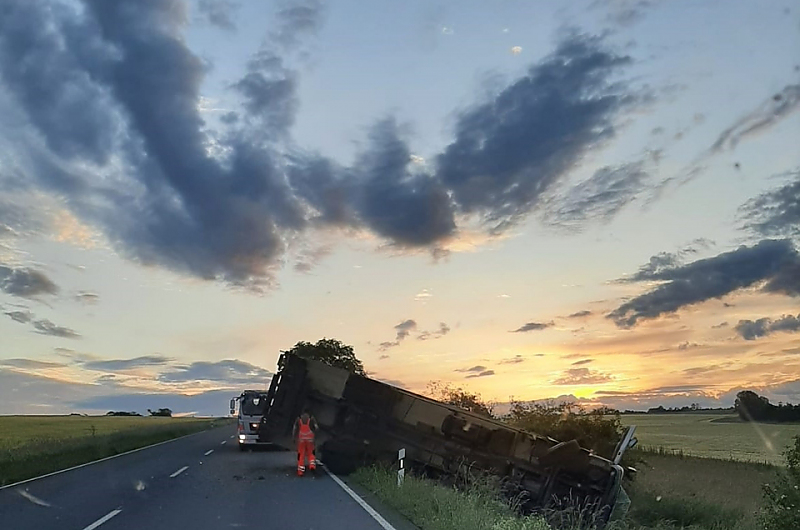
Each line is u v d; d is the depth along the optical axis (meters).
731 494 22.27
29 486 17.39
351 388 20.56
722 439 43.75
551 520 15.17
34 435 44.62
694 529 17.98
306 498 15.05
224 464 23.77
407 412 19.78
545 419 26.30
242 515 12.66
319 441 20.41
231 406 31.30
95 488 16.92
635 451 29.59
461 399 27.17
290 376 21.12
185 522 11.93
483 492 14.55
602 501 16.12
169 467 22.64
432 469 18.69
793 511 13.61
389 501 14.27
